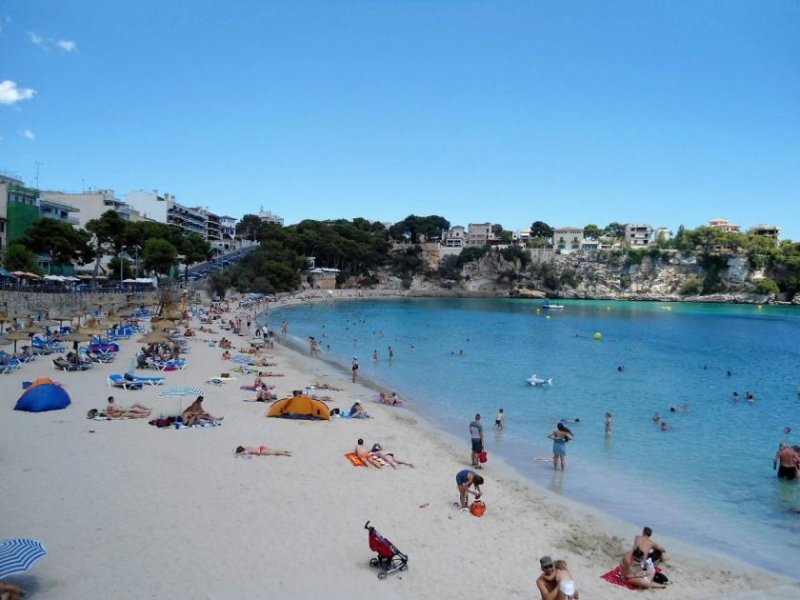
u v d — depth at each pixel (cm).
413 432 3284
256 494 2116
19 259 8038
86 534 1717
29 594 1382
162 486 2134
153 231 12025
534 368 6197
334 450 2748
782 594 1644
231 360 5381
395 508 2078
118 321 6444
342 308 14925
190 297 11506
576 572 1697
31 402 3061
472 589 1538
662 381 5728
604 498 2436
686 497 2488
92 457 2403
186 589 1442
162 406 3347
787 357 7975
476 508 2061
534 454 3069
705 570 1783
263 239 19962
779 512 2330
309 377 4938
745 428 3822
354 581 1538
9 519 1792
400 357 6694
